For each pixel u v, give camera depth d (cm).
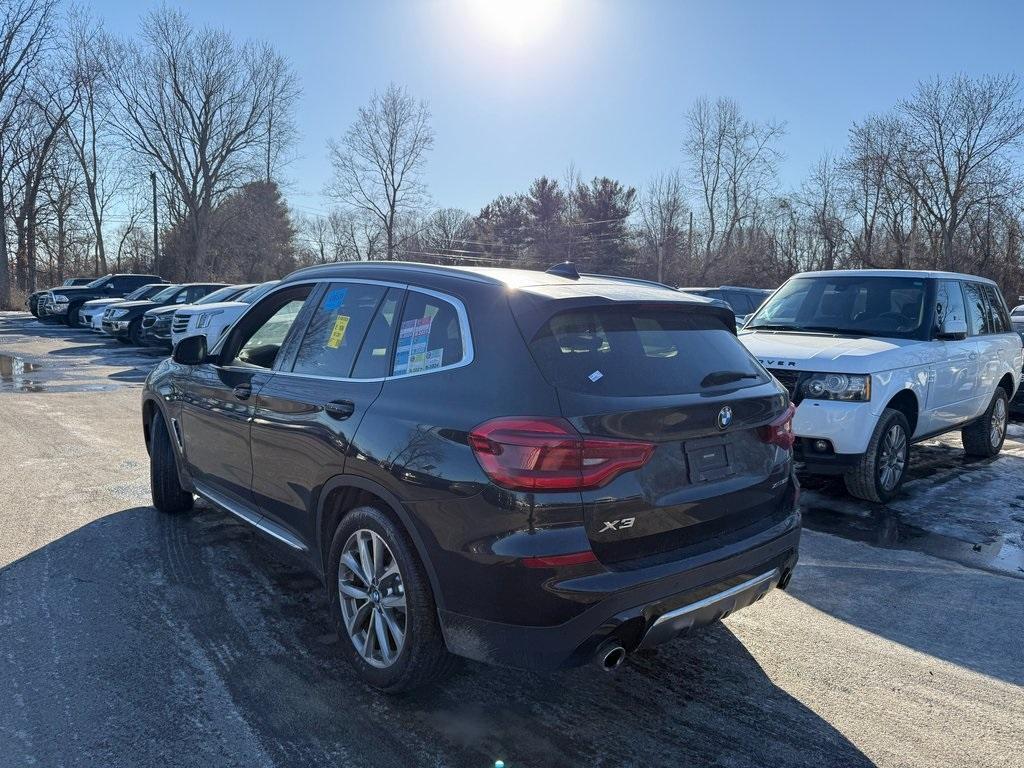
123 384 1280
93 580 427
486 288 310
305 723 296
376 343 339
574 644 261
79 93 5000
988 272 4000
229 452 425
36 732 284
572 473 258
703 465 296
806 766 278
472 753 280
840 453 564
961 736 298
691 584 281
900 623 402
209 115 5303
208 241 5522
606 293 318
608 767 274
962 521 575
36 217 5134
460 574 273
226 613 389
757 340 635
